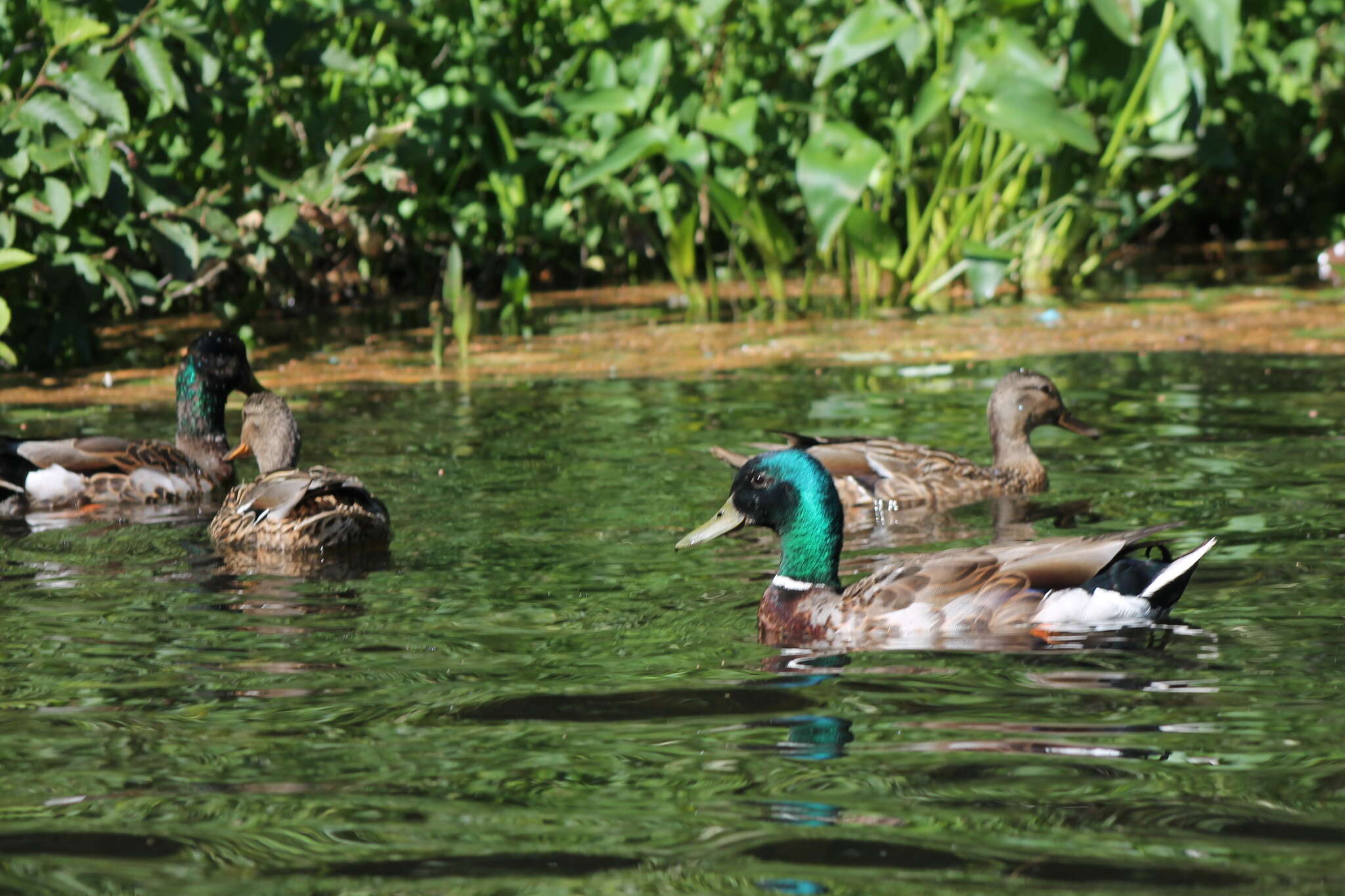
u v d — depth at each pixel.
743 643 8.74
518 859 5.78
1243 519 11.11
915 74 24.80
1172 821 5.97
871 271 23.89
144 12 17.98
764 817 6.12
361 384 18.33
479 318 24.00
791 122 26.17
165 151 21.22
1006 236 24.39
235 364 14.70
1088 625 8.70
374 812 6.26
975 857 5.69
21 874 5.75
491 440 14.82
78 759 6.93
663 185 26.08
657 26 24.64
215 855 5.87
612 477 13.16
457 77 24.67
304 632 9.02
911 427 15.17
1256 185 31.36
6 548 11.49
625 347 20.78
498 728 7.27
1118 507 11.94
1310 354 18.17
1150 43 23.31
